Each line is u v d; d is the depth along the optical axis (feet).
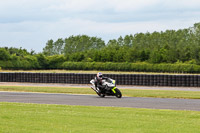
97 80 119.85
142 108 82.99
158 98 113.50
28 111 74.90
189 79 179.11
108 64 425.69
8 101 102.73
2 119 63.16
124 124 58.80
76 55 486.38
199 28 489.26
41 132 51.47
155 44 556.51
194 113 74.02
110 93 116.16
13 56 424.05
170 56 421.18
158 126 57.31
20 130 52.65
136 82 189.47
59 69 456.04
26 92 140.05
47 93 135.03
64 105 88.33
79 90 146.92
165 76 183.32
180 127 56.54
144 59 437.17
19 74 217.97
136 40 619.26
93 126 56.75
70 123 59.41
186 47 437.17
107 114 71.00
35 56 470.80
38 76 213.05
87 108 81.92
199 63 404.98
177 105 92.17
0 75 221.87
